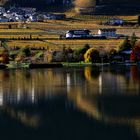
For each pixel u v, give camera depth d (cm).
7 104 19425
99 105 18725
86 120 16438
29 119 16750
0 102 19900
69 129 15538
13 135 15025
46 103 19438
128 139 14475
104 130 15338
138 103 18875
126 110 17700
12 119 16812
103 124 15950
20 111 18038
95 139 14550
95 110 17888
